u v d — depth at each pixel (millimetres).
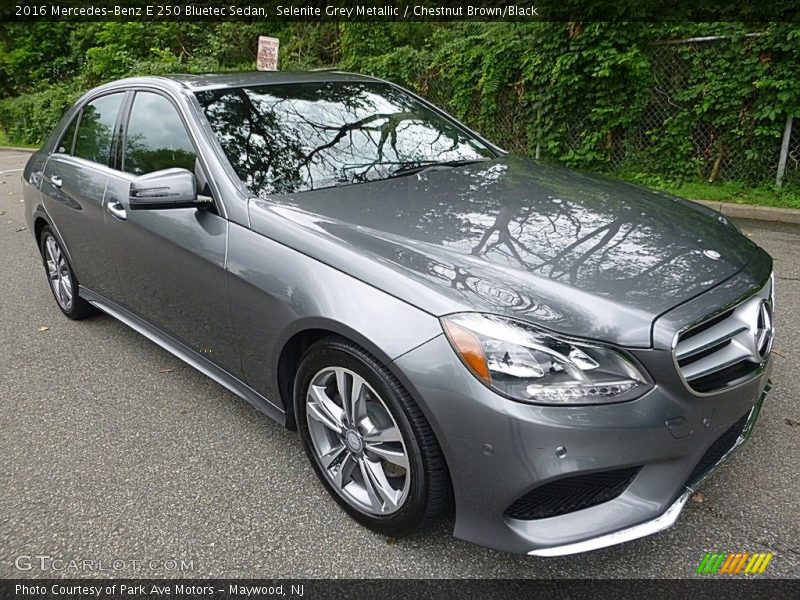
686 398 1938
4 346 4078
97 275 3832
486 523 1987
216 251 2699
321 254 2326
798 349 3627
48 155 4309
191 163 2938
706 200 7250
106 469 2805
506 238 2326
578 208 2625
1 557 2322
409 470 2129
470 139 3645
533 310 1949
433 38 11242
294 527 2422
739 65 7285
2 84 20250
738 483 2551
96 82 17281
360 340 2111
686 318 1946
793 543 2246
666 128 7918
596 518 1947
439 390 1950
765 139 7277
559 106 8531
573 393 1861
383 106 3545
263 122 3080
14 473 2797
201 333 2986
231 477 2725
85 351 3975
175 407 3295
